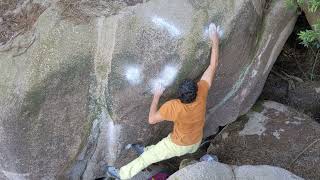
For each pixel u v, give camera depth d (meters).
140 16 4.80
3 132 4.78
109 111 5.03
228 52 5.04
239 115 5.84
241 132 5.79
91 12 4.85
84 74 4.78
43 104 4.76
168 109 4.77
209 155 5.66
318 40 5.45
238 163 5.62
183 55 4.79
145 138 5.39
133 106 5.04
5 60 4.77
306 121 5.79
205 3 4.88
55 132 4.96
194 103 4.74
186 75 4.93
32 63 4.68
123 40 4.73
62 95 4.79
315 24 5.14
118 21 4.79
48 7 4.94
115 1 4.91
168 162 5.93
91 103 4.96
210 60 4.91
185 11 4.82
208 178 4.73
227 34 4.87
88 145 5.24
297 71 6.50
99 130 5.18
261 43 5.37
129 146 5.39
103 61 4.76
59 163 5.17
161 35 4.77
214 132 5.89
